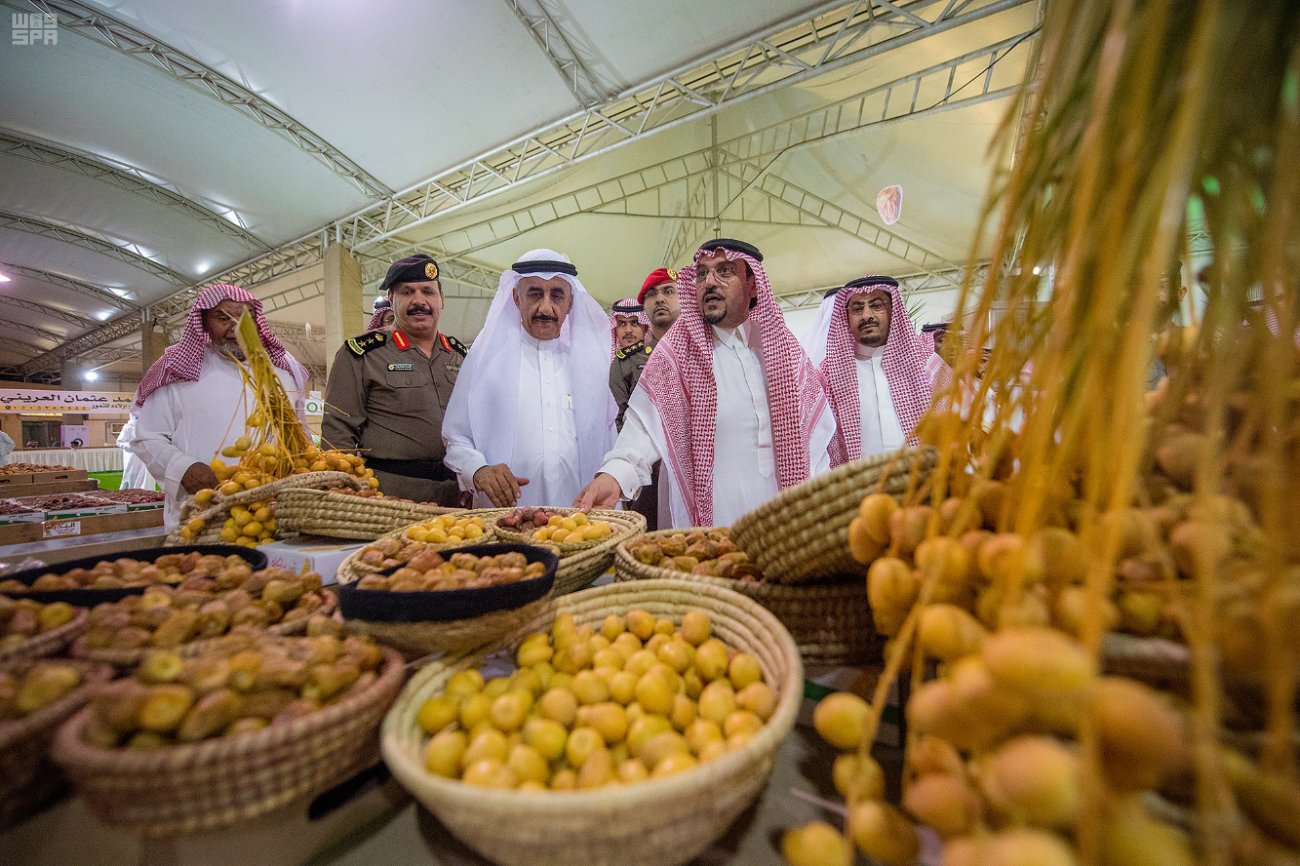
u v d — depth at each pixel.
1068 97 0.62
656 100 7.51
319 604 1.16
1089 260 0.62
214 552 1.44
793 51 6.58
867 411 3.52
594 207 10.74
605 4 6.20
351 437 3.26
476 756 0.79
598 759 0.82
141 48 6.76
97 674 0.81
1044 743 0.41
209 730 0.68
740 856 0.73
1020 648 0.39
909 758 0.60
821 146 8.81
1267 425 0.56
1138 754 0.36
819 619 1.10
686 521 2.63
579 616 1.22
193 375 3.33
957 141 7.86
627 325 5.39
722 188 10.31
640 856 0.65
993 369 0.72
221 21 6.34
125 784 0.63
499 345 3.15
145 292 16.47
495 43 6.72
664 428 2.54
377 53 6.77
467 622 0.94
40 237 13.05
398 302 3.59
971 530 0.71
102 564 1.24
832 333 3.42
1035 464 0.57
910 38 5.96
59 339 23.52
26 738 0.68
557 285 3.13
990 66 6.41
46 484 4.04
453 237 11.75
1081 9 0.61
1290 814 0.37
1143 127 0.58
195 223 11.66
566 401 3.24
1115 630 0.58
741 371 2.70
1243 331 0.62
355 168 9.17
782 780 0.87
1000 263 0.65
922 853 0.65
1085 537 0.51
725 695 0.92
